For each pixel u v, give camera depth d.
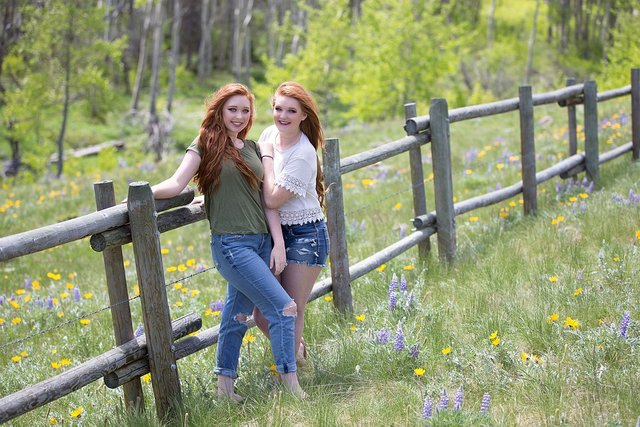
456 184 15.35
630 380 5.57
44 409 6.52
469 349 6.35
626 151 14.15
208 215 5.98
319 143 6.32
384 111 41.47
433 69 40.72
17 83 38.72
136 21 84.38
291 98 5.98
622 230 9.13
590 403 5.35
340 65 53.22
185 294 9.99
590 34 95.50
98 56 38.84
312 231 6.26
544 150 17.56
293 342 6.04
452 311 7.37
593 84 12.38
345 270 7.76
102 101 42.69
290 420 5.66
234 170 5.80
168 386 5.90
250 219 5.87
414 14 42.38
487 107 10.21
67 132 55.34
